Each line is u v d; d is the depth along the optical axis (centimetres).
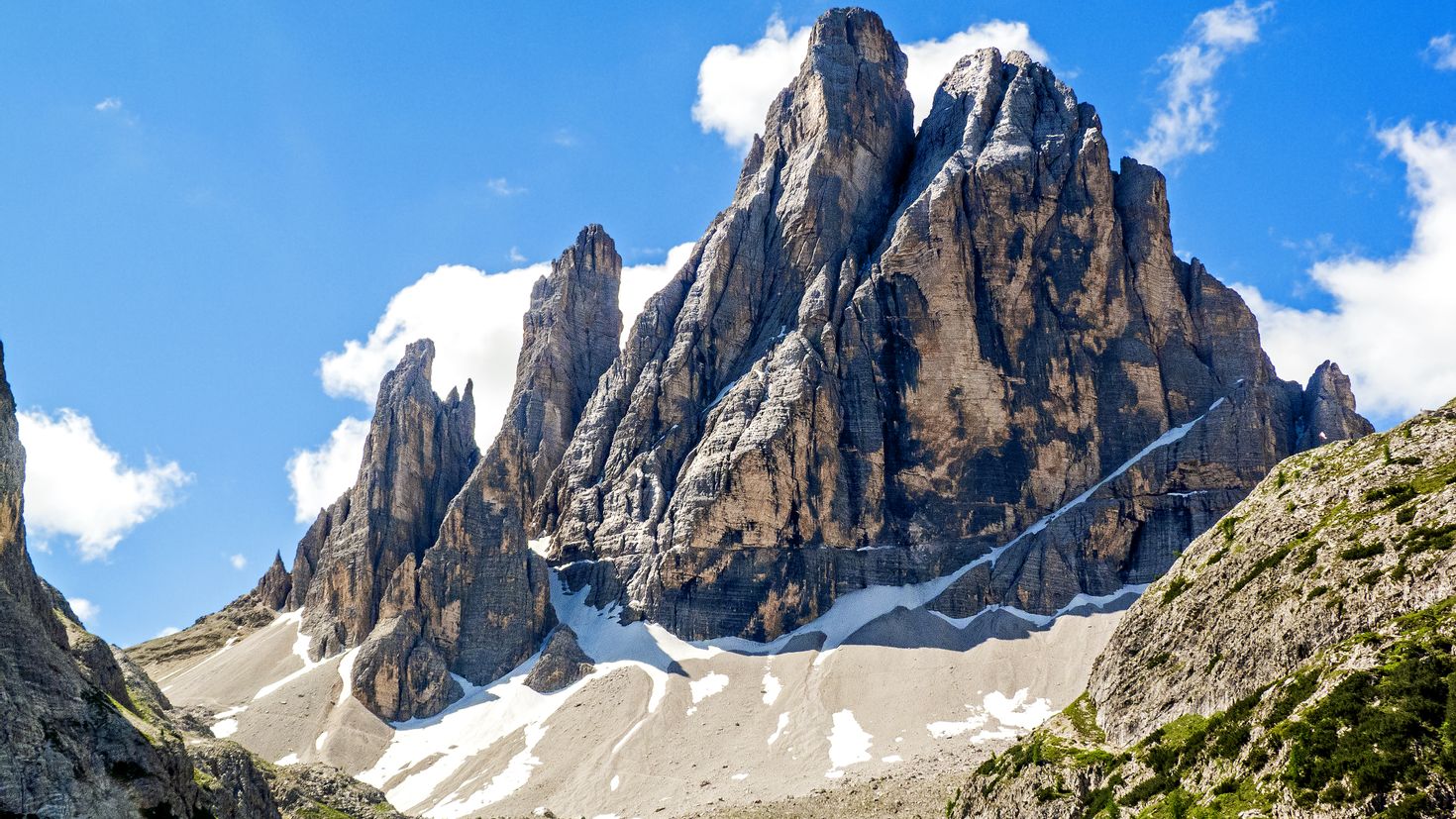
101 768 9488
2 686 9050
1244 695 9544
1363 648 8350
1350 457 10869
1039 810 10275
